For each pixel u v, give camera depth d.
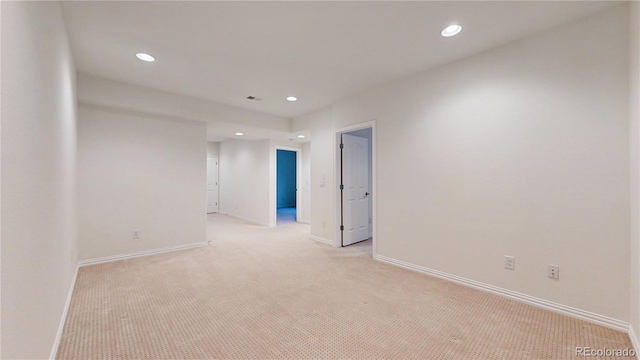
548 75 2.34
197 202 4.53
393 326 2.11
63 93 2.18
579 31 2.20
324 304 2.47
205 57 2.88
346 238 4.61
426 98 3.20
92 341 1.89
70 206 2.65
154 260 3.77
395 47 2.66
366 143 5.05
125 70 3.21
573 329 2.05
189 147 4.44
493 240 2.67
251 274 3.24
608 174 2.08
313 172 5.09
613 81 2.05
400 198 3.48
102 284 2.90
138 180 3.94
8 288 0.99
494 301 2.53
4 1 0.94
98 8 2.05
